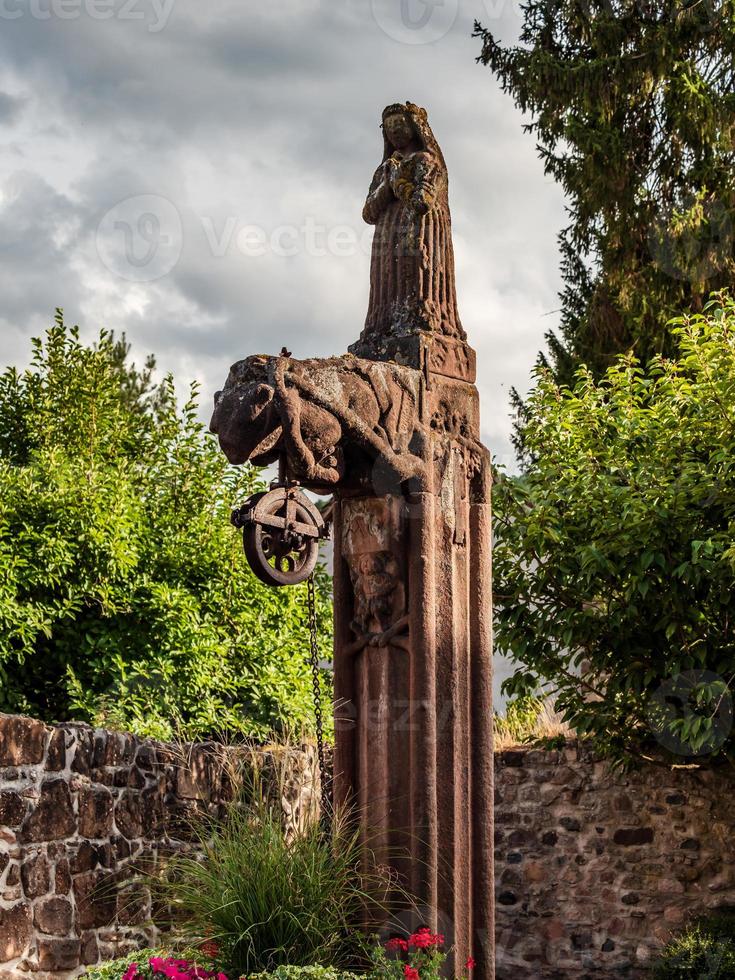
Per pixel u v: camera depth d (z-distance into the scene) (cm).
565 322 1446
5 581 870
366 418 538
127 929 666
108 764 673
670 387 837
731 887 868
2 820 599
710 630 801
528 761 940
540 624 828
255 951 513
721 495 758
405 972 488
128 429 1114
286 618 1015
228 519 1015
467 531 577
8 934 591
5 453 1063
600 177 1245
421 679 541
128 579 945
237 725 934
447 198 594
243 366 521
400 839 539
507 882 931
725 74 1256
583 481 802
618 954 888
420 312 575
